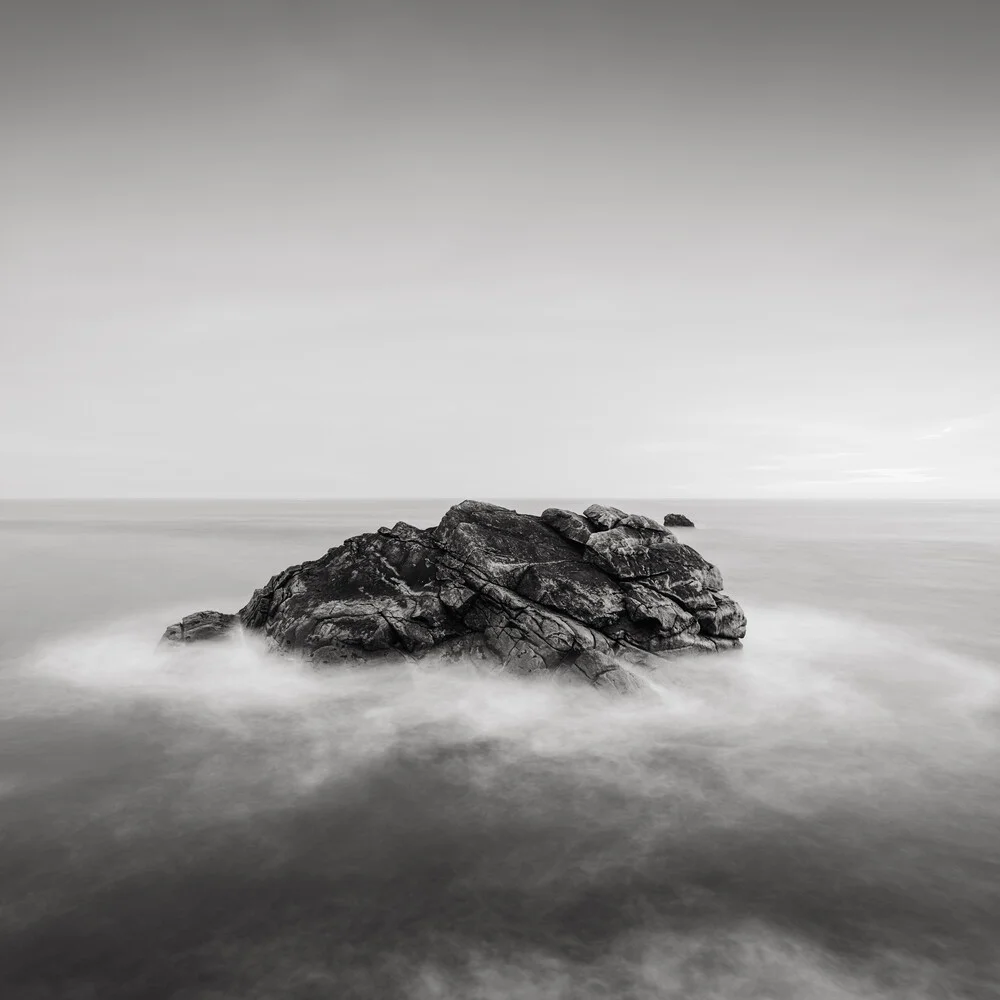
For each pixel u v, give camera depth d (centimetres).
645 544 2144
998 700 1831
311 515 13050
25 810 1209
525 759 1430
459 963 839
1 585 3900
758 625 2788
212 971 825
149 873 1017
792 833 1138
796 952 854
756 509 19338
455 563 2047
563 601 1880
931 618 2956
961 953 850
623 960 843
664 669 1830
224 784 1315
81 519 11606
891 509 19450
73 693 1850
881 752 1479
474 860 1056
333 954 852
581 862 1052
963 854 1073
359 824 1165
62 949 856
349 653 1841
